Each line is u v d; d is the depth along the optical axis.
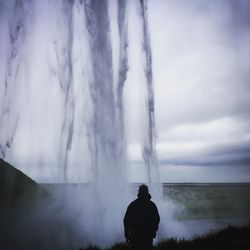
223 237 8.31
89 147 18.42
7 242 9.57
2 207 13.17
